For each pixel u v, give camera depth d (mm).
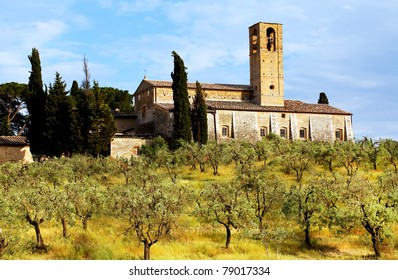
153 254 30141
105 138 72312
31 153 75750
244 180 42062
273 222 38188
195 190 43031
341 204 37969
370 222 30703
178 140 75500
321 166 59906
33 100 76938
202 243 32469
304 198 34625
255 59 94625
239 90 94250
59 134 72875
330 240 34156
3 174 49500
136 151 77750
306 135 91625
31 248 30234
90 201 35469
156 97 87750
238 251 31547
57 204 32312
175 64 78750
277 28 95000
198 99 80438
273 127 88812
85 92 83125
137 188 38188
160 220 29969
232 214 33062
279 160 56656
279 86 93625
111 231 34031
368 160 58438
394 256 30734
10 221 30594
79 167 55938
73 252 29781
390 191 37125
